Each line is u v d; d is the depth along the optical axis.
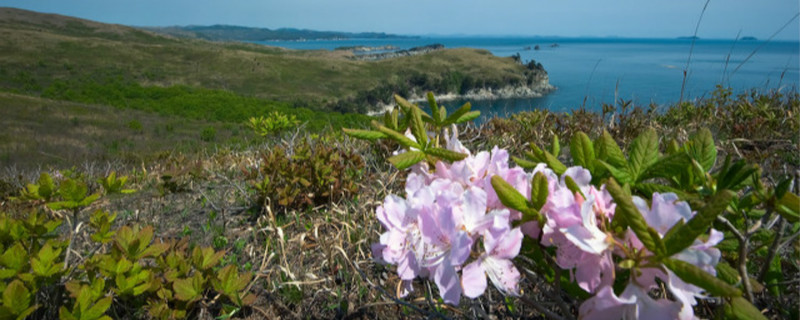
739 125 3.49
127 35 199.50
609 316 0.76
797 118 3.50
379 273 2.04
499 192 0.85
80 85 81.38
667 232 0.70
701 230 0.66
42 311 1.79
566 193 0.84
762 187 0.97
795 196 0.90
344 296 1.92
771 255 0.99
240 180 3.79
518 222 0.93
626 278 0.91
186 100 51.66
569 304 1.42
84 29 195.25
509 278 0.81
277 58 121.88
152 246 1.79
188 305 1.75
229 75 106.06
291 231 2.56
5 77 81.50
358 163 3.20
